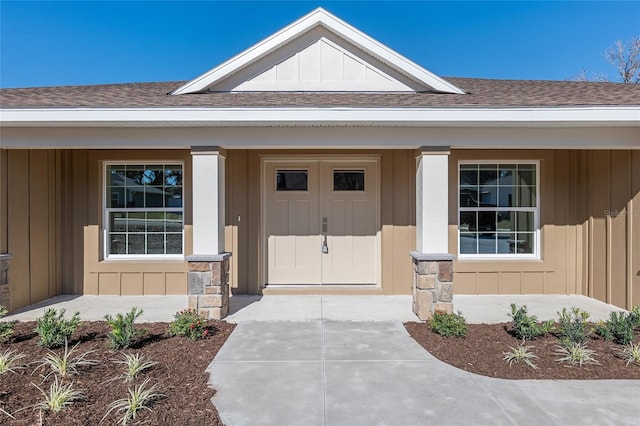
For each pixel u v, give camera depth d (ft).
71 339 14.35
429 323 16.16
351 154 23.03
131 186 23.90
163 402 9.86
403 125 17.74
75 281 23.30
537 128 18.19
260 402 10.12
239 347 14.05
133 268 23.27
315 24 21.43
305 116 16.78
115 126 17.90
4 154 18.97
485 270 23.35
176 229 23.88
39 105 16.88
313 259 23.81
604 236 21.43
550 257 23.41
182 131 18.22
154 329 16.03
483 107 16.61
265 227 23.77
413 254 18.19
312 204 23.84
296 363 12.67
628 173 19.72
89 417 8.92
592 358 12.62
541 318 18.38
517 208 23.93
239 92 21.74
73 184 23.26
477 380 11.44
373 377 11.65
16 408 9.23
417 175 19.08
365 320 17.69
